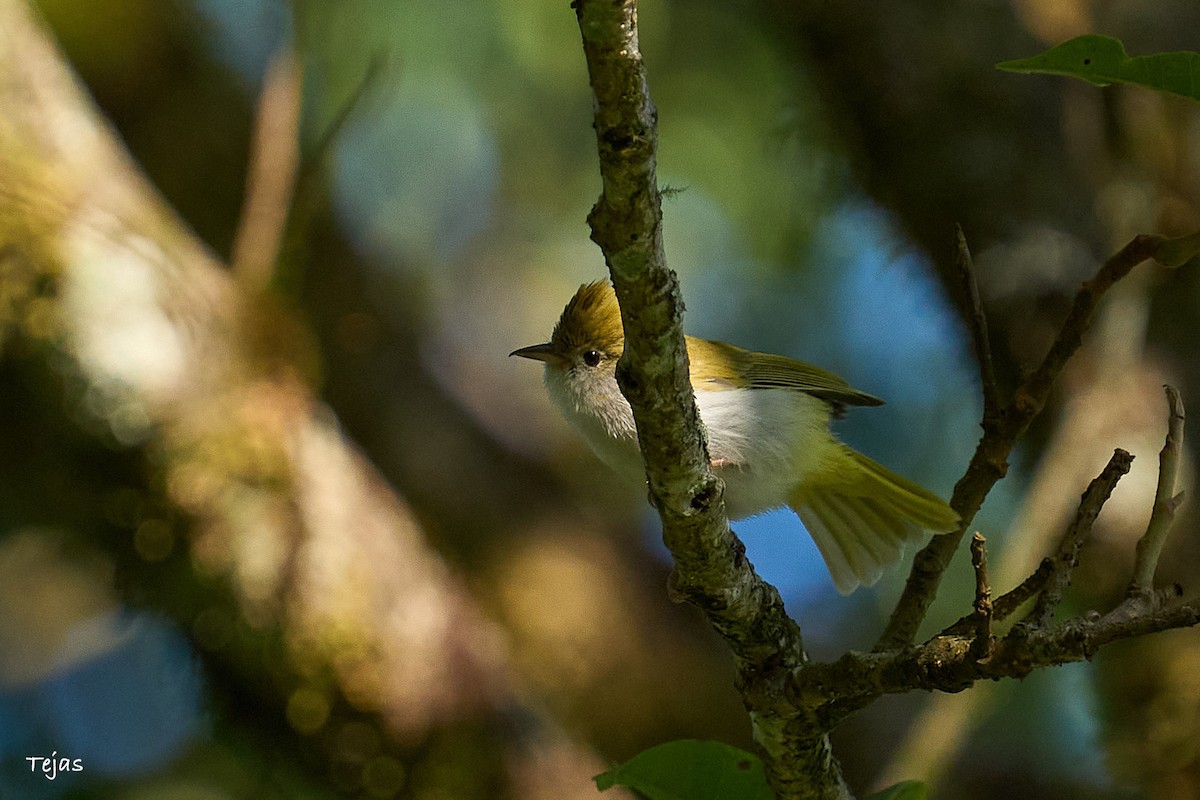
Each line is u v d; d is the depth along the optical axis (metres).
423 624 9.92
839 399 9.65
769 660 5.55
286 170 10.62
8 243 9.35
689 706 13.59
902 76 10.17
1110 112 9.82
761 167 12.72
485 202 14.52
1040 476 8.95
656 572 14.68
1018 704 13.17
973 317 5.73
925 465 13.46
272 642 9.52
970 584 12.53
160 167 13.76
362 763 9.63
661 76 12.68
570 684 13.15
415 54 13.15
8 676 13.55
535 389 15.02
